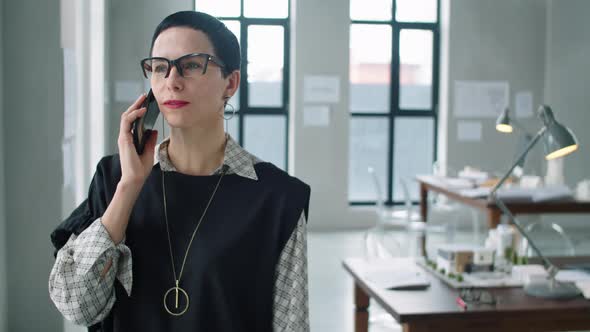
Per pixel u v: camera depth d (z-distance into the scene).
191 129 1.29
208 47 1.23
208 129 1.30
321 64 7.75
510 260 3.26
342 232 7.67
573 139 2.81
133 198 1.22
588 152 7.97
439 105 8.26
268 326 1.31
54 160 2.77
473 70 8.02
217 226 1.28
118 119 6.73
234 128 7.99
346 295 5.07
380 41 8.20
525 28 8.03
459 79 8.00
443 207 6.64
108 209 1.21
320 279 5.52
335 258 6.32
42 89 2.74
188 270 1.26
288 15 7.93
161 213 1.29
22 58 2.71
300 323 1.32
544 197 5.02
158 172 1.32
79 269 1.18
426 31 8.23
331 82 7.77
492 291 2.79
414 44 8.24
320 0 7.69
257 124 8.03
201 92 1.22
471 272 3.02
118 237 1.21
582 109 8.03
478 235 7.44
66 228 1.28
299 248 1.32
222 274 1.26
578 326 2.62
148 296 1.27
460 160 8.06
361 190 8.35
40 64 2.73
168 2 6.84
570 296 2.69
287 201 1.31
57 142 2.77
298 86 7.73
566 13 7.99
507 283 2.89
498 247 3.31
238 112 7.98
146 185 1.31
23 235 2.78
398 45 8.21
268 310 1.31
